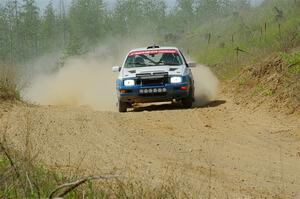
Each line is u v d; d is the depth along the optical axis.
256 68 23.08
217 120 17.89
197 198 9.65
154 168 11.98
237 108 19.80
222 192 10.26
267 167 12.17
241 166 12.28
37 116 18.41
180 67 21.94
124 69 22.27
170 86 21.19
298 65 20.91
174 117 18.55
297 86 18.84
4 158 9.47
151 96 21.31
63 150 13.76
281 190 10.47
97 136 15.55
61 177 9.61
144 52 23.03
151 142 14.80
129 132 16.14
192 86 22.16
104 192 8.95
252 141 14.74
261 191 10.39
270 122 17.05
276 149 13.80
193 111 19.69
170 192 9.02
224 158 13.01
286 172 11.75
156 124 17.38
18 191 8.16
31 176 8.55
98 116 18.77
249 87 22.38
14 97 21.78
